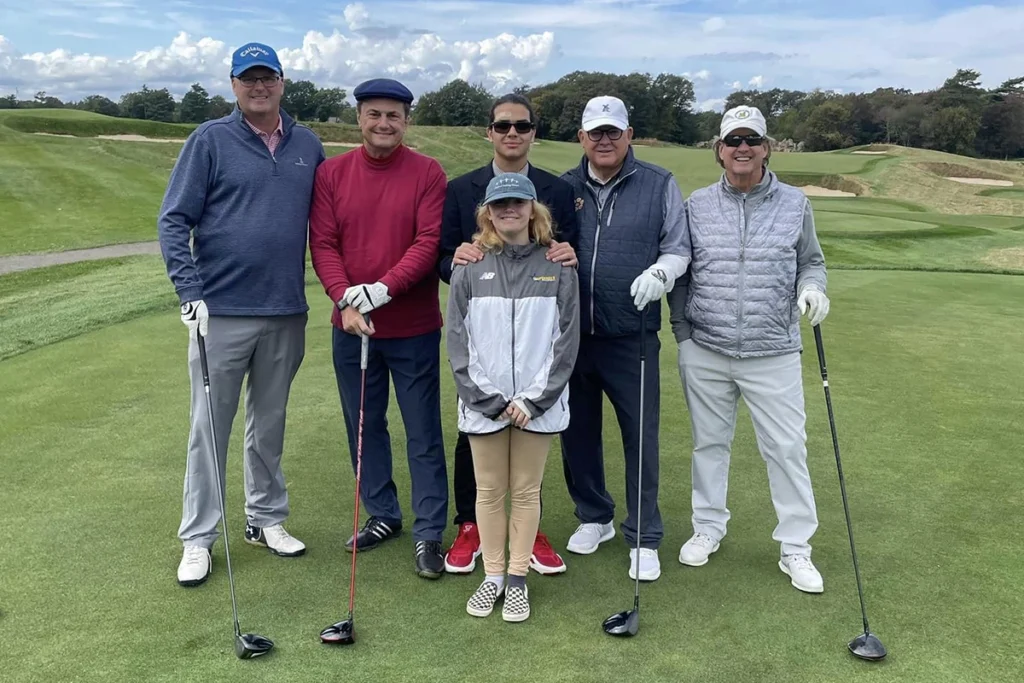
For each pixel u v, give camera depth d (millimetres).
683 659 2730
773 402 3309
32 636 2809
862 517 3832
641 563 3328
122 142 26906
